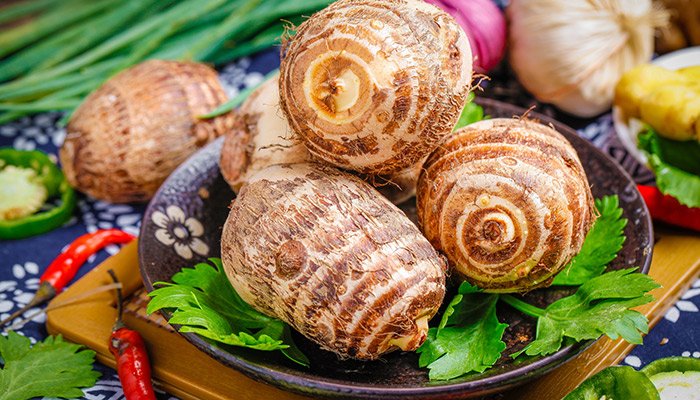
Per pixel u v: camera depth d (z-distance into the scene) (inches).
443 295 14.8
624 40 22.5
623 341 15.9
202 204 18.3
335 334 14.3
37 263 19.8
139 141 20.1
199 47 23.6
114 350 16.0
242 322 15.8
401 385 14.0
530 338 15.4
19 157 21.8
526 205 14.8
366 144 14.7
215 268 17.4
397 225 14.7
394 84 14.2
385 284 14.1
